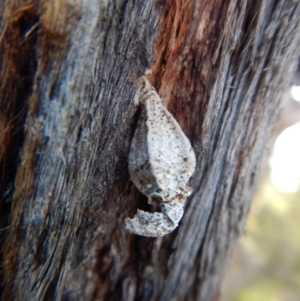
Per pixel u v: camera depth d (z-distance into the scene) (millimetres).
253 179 63
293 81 64
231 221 66
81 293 61
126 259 61
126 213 54
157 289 68
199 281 72
